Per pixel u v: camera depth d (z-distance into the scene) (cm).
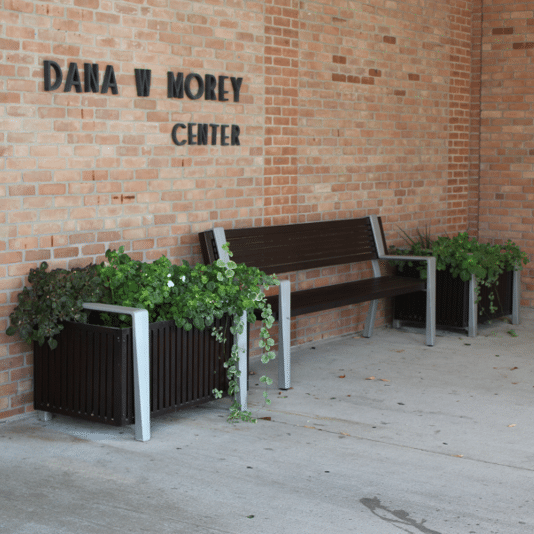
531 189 898
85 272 480
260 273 521
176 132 579
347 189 753
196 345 487
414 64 825
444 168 884
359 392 566
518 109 896
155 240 571
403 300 795
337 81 729
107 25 525
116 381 450
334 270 746
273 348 684
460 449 450
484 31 903
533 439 470
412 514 360
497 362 662
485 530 345
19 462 421
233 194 633
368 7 759
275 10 659
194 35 588
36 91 486
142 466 416
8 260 479
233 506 367
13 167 477
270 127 663
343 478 403
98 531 340
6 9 467
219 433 471
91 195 523
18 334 488
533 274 905
